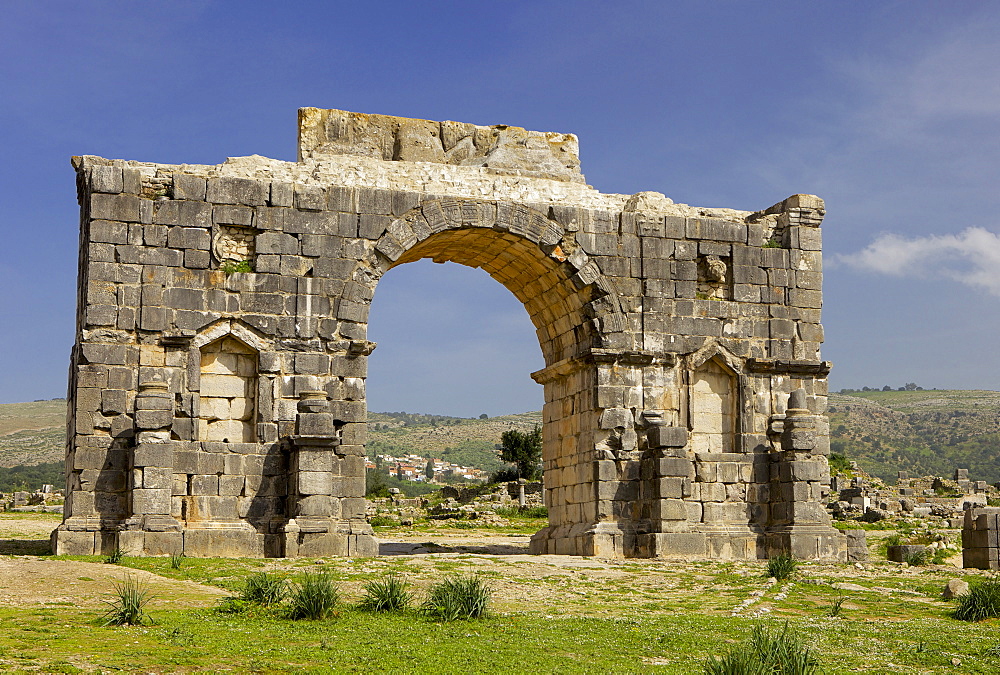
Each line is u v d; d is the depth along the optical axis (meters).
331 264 33.88
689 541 34.31
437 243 36.94
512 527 54.81
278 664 16.73
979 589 23.88
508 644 18.86
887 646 19.78
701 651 18.88
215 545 31.17
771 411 37.09
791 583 28.38
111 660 16.41
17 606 20.75
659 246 36.97
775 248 38.16
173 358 32.19
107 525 30.75
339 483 32.69
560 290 37.16
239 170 34.06
